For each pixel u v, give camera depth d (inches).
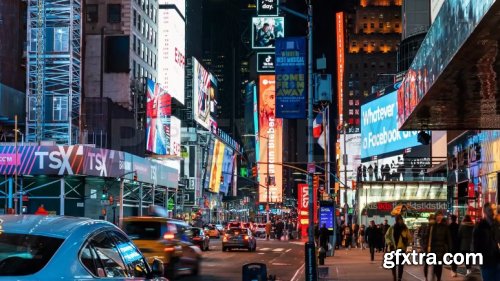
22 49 3277.6
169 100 4232.3
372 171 3171.8
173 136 4584.2
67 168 2554.1
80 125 2952.8
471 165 1304.1
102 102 3102.9
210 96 7126.0
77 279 227.8
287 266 1250.0
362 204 2541.8
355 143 4771.2
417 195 2490.2
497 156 1104.2
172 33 4995.1
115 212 2795.3
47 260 224.7
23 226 242.8
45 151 2559.1
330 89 940.0
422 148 3378.4
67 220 260.7
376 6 7352.4
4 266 220.4
